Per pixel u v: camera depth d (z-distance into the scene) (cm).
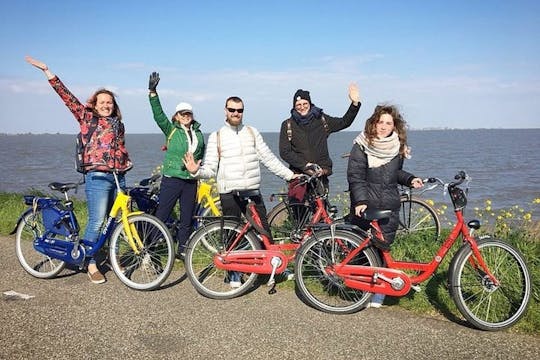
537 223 666
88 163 518
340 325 408
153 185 602
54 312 435
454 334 388
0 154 7338
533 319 399
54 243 529
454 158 4872
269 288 496
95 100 529
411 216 625
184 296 477
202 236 478
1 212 856
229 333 393
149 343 376
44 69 515
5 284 511
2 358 351
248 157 489
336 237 440
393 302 453
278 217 591
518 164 4078
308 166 553
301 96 577
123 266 550
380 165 435
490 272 403
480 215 789
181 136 562
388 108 435
